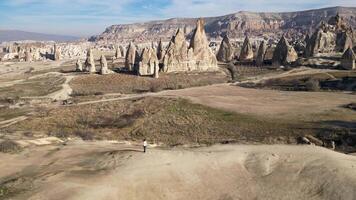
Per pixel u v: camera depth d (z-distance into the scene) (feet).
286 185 94.02
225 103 280.51
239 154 110.42
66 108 280.72
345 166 99.04
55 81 416.46
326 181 92.84
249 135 198.59
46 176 90.38
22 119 254.88
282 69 454.40
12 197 79.66
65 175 90.99
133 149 116.57
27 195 80.43
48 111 274.77
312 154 108.27
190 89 350.64
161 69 447.83
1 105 310.65
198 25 479.82
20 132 197.26
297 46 619.67
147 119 241.96
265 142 176.14
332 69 422.41
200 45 474.90
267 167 102.99
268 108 263.08
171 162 102.12
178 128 220.02
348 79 349.20
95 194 82.43
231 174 100.27
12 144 116.98
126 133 212.43
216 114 247.29
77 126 232.94
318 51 513.45
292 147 115.03
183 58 453.58
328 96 302.45
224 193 92.38
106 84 390.21
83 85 389.60
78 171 94.17
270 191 92.32
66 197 79.66
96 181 88.28
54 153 110.63
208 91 337.11
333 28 598.34
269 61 530.27
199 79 411.75
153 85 377.30
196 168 100.78
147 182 91.56
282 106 269.23
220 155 108.68
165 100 286.87
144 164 99.30
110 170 95.20
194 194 91.30
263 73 440.86
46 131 209.15
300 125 213.46
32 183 86.17
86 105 287.07
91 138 175.22
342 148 170.71
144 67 429.38
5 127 232.53
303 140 178.50
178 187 92.63
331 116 233.76
